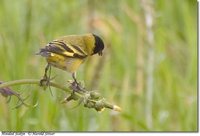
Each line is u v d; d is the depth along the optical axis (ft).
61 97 37.93
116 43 55.16
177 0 59.57
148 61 52.21
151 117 49.80
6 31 53.62
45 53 37.81
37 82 36.09
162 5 59.06
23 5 56.39
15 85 36.63
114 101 50.70
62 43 38.65
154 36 54.39
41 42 52.47
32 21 54.70
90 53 39.81
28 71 49.67
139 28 54.85
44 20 56.13
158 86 52.26
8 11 55.72
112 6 59.06
